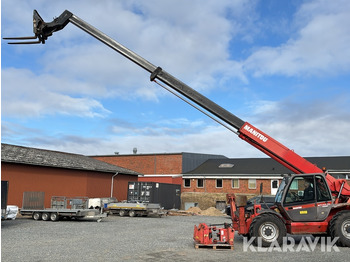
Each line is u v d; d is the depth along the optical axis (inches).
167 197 1226.6
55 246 403.9
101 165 1301.7
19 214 888.3
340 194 439.8
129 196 1135.6
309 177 433.1
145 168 1776.6
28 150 1110.4
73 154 1375.5
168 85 437.1
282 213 440.5
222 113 440.1
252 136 441.7
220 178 1510.8
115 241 451.2
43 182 999.0
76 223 715.4
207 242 398.6
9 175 909.8
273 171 1455.5
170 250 385.7
